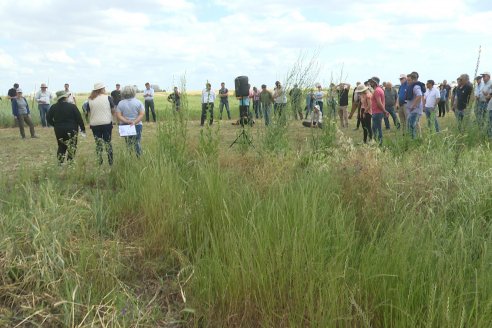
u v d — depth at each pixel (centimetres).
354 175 512
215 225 406
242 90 1279
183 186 536
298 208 363
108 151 791
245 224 351
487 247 312
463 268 283
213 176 495
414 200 437
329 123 763
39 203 426
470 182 489
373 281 283
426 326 237
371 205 431
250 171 606
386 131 1382
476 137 837
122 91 879
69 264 365
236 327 296
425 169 514
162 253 421
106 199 541
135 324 302
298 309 281
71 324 297
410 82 1123
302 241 316
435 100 1278
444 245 318
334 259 294
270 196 418
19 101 1472
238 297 303
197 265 353
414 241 315
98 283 347
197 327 309
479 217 408
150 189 498
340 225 342
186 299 339
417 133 843
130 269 385
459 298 253
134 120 871
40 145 1298
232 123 1881
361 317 269
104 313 304
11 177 713
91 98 891
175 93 766
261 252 309
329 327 258
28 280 345
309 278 288
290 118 776
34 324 303
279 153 695
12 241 381
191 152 708
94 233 429
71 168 704
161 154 655
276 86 776
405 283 271
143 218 467
